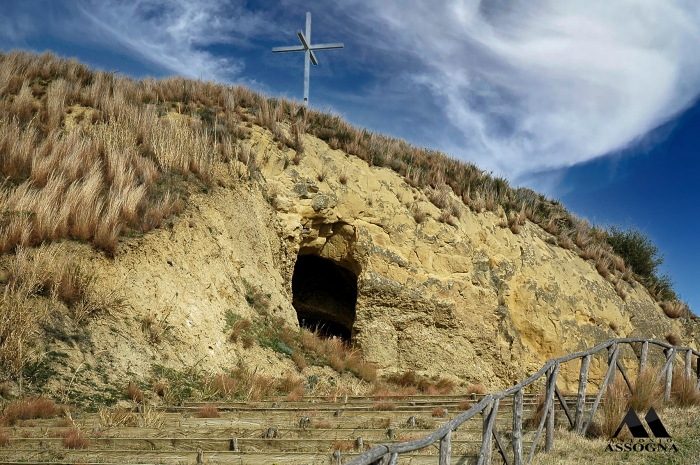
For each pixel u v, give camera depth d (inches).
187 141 674.2
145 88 793.6
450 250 791.1
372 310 732.7
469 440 309.4
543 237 914.7
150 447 277.6
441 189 861.2
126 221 528.7
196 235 588.1
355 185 784.3
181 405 396.2
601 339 837.2
